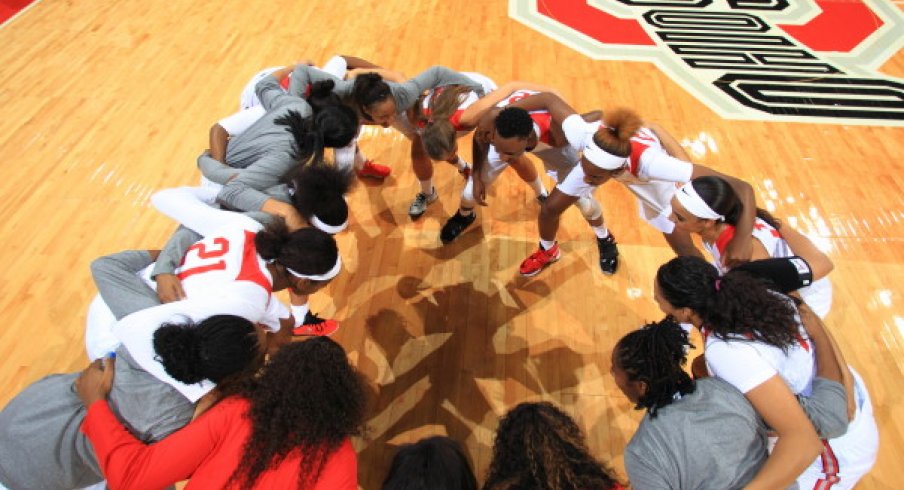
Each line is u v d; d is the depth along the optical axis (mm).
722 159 3611
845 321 2760
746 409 1462
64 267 2992
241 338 1499
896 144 3693
